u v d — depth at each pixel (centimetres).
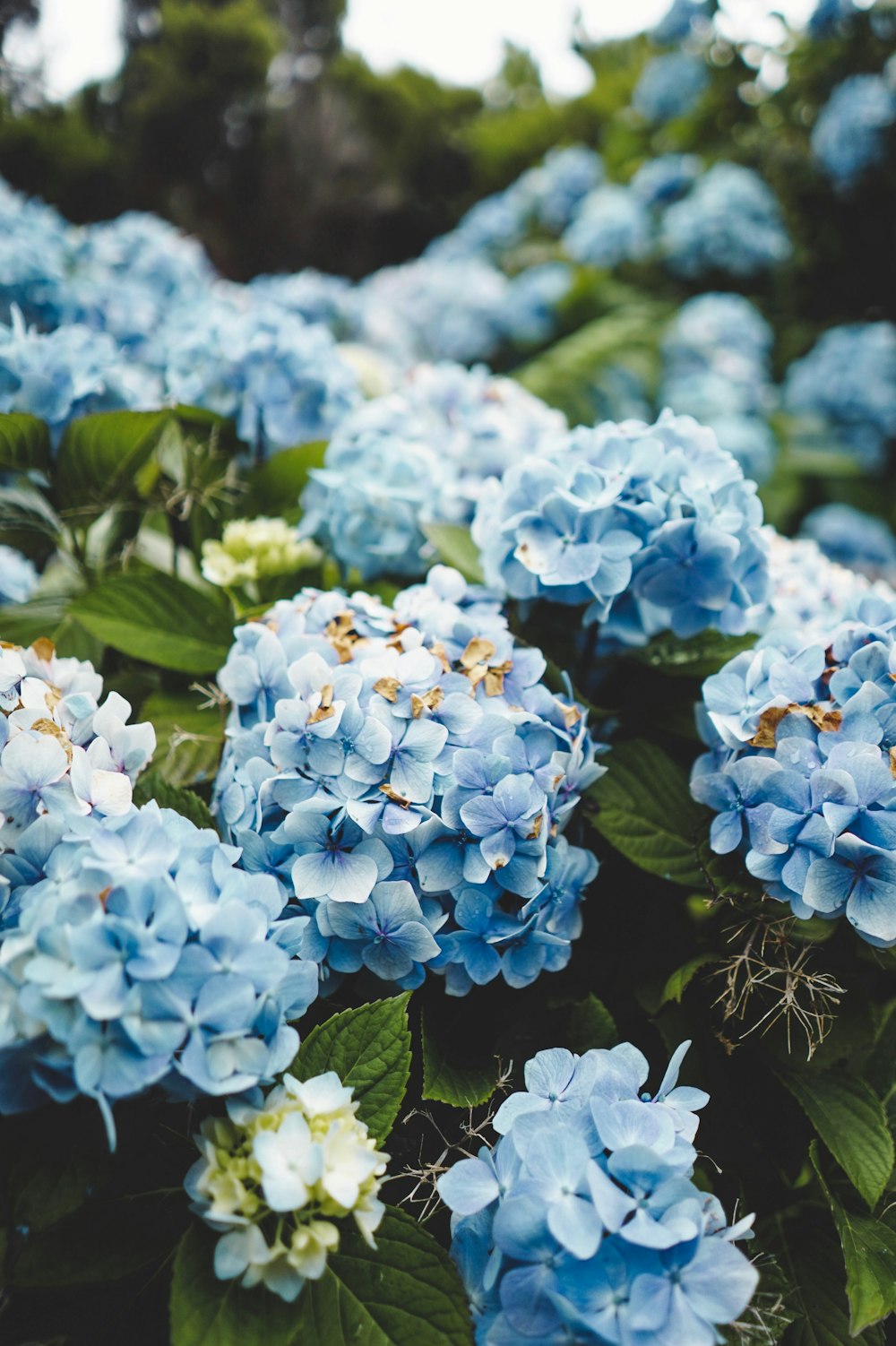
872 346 193
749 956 68
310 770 65
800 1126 70
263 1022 59
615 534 71
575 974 75
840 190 207
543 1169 59
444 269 202
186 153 266
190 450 87
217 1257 56
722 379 175
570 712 68
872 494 191
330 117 301
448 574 74
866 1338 66
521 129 298
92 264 105
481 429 90
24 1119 59
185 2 272
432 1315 58
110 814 62
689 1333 55
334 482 82
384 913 64
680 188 215
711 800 68
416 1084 70
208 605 80
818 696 68
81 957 55
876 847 62
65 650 83
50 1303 63
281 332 88
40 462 82
